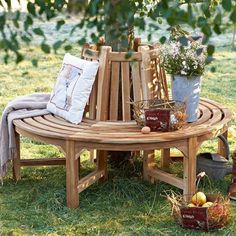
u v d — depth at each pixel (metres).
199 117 4.20
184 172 3.85
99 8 1.79
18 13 1.79
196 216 3.47
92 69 4.02
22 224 3.70
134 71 4.05
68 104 4.08
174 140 3.70
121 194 4.07
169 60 3.93
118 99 4.20
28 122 4.06
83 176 4.53
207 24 1.69
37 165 4.50
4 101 6.80
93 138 3.65
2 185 4.35
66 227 3.63
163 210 3.84
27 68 8.40
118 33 1.88
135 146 3.64
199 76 3.99
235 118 5.99
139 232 3.53
